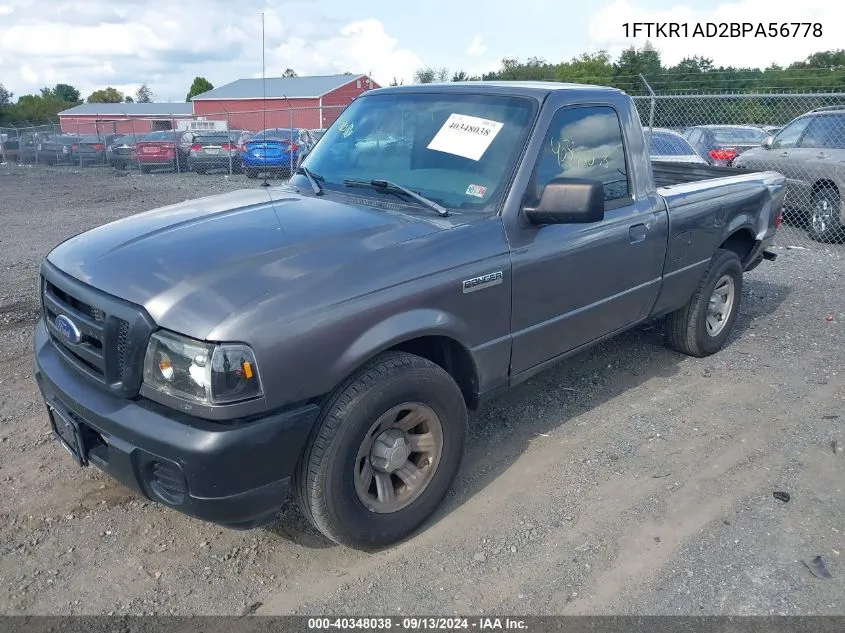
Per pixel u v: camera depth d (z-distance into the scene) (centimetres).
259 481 269
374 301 289
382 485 311
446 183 363
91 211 1348
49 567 305
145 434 262
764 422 438
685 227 469
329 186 391
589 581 299
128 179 2059
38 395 468
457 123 382
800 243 1006
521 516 343
